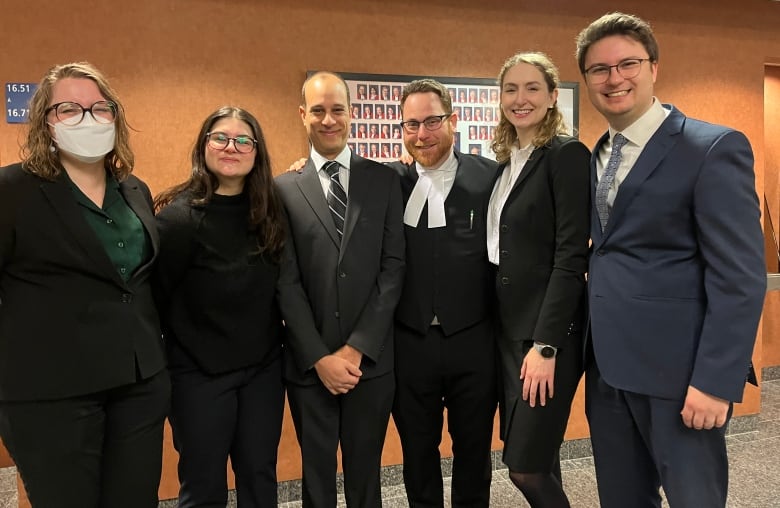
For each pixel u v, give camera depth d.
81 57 2.43
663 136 1.49
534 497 1.81
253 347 1.79
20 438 1.42
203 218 1.71
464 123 2.87
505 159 1.95
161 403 1.62
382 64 2.76
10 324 1.42
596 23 1.54
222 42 2.57
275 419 1.87
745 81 3.32
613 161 1.59
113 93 1.54
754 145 3.37
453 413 2.04
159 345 1.62
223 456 1.78
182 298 1.75
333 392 1.78
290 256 1.84
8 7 2.35
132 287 1.55
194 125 2.56
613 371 1.54
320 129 1.86
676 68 3.19
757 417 3.48
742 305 1.35
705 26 3.22
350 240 1.83
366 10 2.73
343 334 1.81
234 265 1.72
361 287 1.82
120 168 1.59
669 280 1.47
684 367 1.45
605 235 1.58
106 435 1.55
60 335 1.43
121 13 2.46
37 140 1.45
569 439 3.13
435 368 1.96
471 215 1.98
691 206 1.44
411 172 2.08
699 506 1.46
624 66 1.48
